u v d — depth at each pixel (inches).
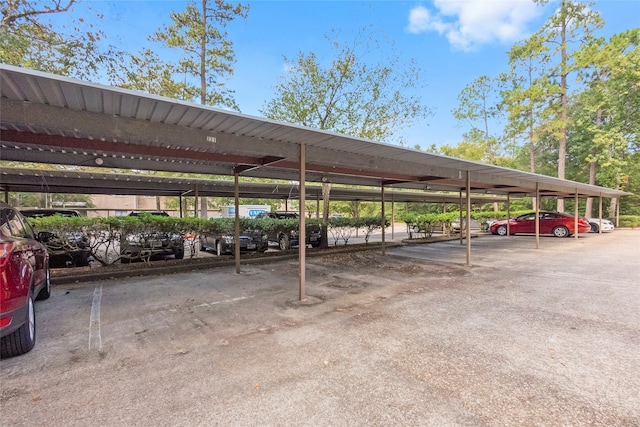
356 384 101.0
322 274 280.1
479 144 1026.1
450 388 98.5
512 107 864.9
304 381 102.9
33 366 113.2
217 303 191.9
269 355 122.0
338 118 421.4
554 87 789.2
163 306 185.8
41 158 207.5
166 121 145.3
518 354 122.0
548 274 273.0
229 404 90.5
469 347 128.5
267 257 348.8
